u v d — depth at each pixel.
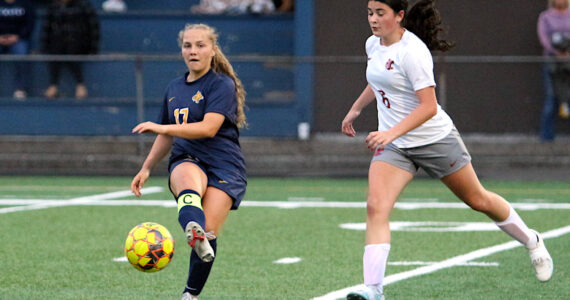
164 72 64.69
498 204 24.05
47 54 67.31
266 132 64.38
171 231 37.62
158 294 25.52
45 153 65.56
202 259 21.16
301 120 64.06
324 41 70.75
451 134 22.84
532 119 63.00
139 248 21.86
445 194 50.66
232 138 23.59
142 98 64.81
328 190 52.78
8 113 65.50
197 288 22.94
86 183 57.34
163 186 55.34
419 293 25.56
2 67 65.12
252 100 64.25
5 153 65.69
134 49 74.75
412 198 48.91
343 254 32.06
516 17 70.06
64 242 34.84
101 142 65.25
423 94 21.81
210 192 22.80
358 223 39.72
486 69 62.69
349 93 63.59
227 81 23.30
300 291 25.89
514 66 62.59
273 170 63.84
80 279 27.70
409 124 21.58
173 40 74.50
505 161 63.31
